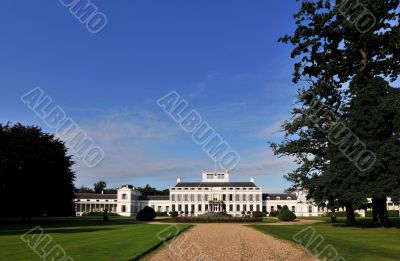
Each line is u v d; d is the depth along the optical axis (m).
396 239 28.81
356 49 42.28
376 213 44.75
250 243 27.80
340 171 39.59
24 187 65.12
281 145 51.81
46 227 46.66
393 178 36.88
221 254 21.83
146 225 54.38
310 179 46.72
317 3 41.44
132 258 19.58
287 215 75.44
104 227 47.34
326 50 43.19
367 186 37.69
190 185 155.88
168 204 160.00
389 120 39.41
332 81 44.91
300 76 45.03
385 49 41.06
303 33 42.34
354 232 36.25
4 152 63.47
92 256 20.06
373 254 20.97
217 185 155.00
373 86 40.69
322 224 54.38
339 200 41.12
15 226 48.75
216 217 71.69
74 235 33.31
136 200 161.25
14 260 18.59
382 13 39.62
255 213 124.62
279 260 19.70
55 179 69.19
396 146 37.47
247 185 155.00
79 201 157.88
